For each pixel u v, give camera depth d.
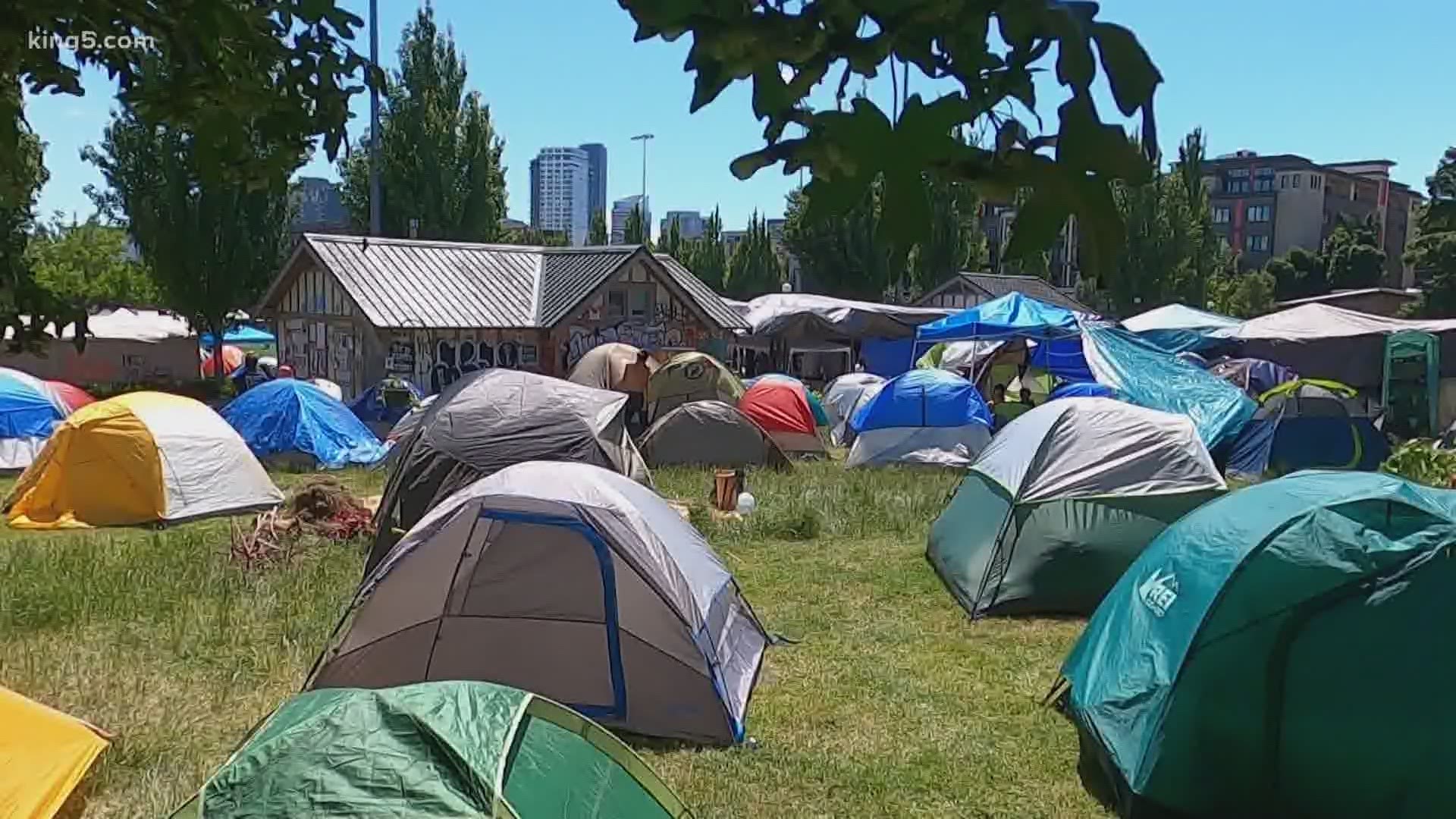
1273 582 4.88
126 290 38.41
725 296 49.06
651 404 17.77
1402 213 77.44
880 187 1.02
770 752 5.85
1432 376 20.34
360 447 16.12
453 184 32.16
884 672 7.13
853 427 17.84
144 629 7.89
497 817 3.11
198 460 12.10
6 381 14.95
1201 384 16.62
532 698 3.72
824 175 1.02
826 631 8.05
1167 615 5.26
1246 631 4.90
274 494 12.67
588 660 6.33
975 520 9.30
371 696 3.48
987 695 6.72
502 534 6.59
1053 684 6.80
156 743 5.82
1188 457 8.45
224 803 3.11
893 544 11.06
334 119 2.39
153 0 2.02
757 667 7.10
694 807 5.20
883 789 5.44
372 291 21.09
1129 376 16.83
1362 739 4.77
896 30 1.00
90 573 9.19
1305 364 21.98
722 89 1.06
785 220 39.31
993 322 17.73
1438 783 4.68
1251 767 4.92
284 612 8.30
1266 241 69.19
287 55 2.33
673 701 6.12
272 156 2.38
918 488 13.57
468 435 9.96
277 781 3.13
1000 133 1.00
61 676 6.87
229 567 9.47
